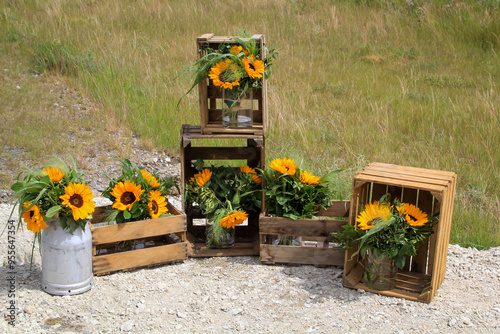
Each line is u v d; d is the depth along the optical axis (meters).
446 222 3.44
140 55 9.88
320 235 3.83
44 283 3.42
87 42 10.31
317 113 7.58
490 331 3.06
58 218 3.31
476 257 4.09
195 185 4.13
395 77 9.63
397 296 3.47
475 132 6.88
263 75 3.89
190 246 4.12
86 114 7.52
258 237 4.29
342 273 3.79
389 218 3.32
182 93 7.96
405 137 6.89
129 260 3.71
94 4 13.29
